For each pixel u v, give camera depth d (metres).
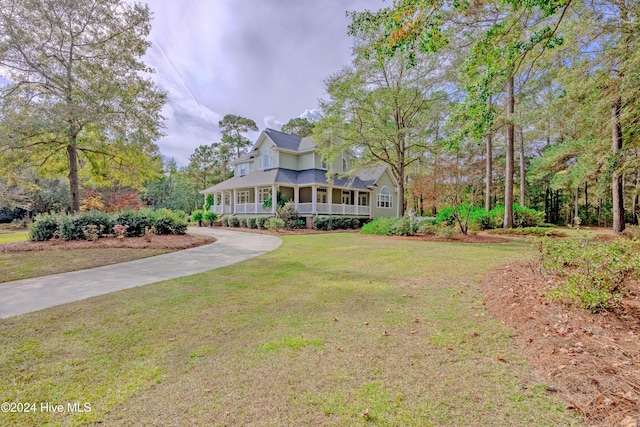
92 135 14.77
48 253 9.38
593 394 2.24
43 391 2.50
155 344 3.33
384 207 29.00
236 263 8.18
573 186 13.30
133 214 13.32
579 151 13.10
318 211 22.50
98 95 13.22
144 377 2.69
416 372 2.68
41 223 11.48
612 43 8.61
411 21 5.11
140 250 10.12
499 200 33.94
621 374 2.42
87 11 13.32
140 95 15.19
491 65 5.54
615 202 12.57
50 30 12.78
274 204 22.09
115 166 16.66
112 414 2.21
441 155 14.57
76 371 2.80
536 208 32.53
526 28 6.04
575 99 10.84
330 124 16.34
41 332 3.66
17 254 9.23
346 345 3.22
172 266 7.87
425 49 5.45
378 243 11.89
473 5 7.27
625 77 7.49
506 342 3.20
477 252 9.07
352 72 15.66
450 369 2.71
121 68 14.68
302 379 2.60
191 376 2.69
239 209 25.53
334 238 14.62
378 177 27.94
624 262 3.77
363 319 3.95
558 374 2.51
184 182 40.47
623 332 3.14
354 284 5.72
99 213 12.73
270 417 2.14
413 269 6.86
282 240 14.00
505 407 2.18
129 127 14.67
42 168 15.98
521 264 6.61
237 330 3.68
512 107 14.55
